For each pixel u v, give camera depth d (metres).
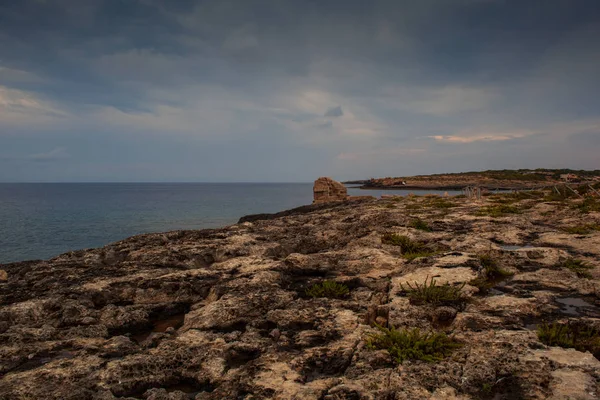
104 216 77.19
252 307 9.78
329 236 19.53
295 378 6.25
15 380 6.55
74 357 7.50
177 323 10.41
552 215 23.92
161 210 93.25
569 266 11.96
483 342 7.09
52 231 54.78
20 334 8.56
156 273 13.27
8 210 92.31
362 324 8.33
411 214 26.23
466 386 5.73
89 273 13.53
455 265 11.73
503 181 155.38
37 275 13.55
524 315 8.34
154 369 6.97
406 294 9.70
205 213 84.50
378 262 13.20
